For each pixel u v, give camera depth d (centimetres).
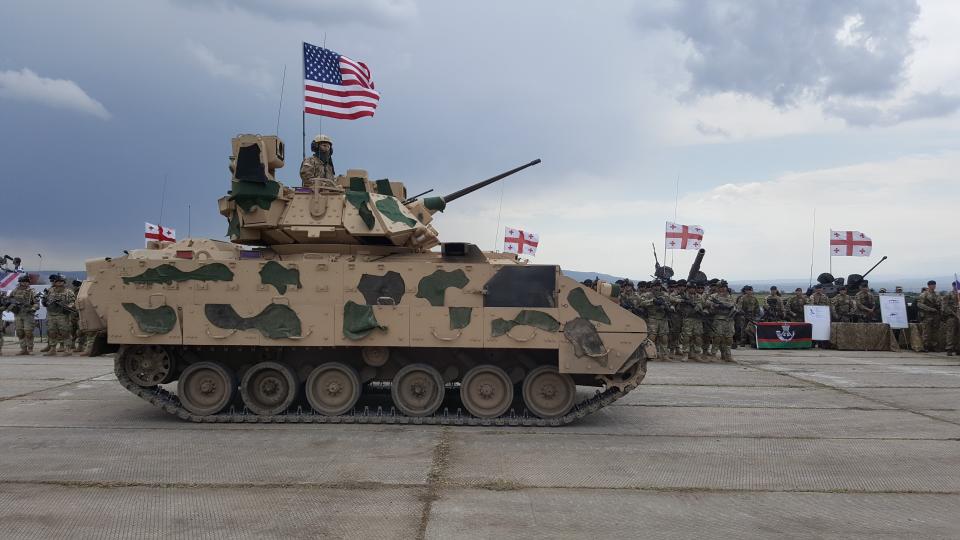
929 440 1040
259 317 1110
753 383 1659
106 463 877
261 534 637
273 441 998
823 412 1272
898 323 2594
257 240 1227
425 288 1116
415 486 786
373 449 955
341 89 1555
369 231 1161
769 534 646
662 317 2198
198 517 682
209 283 1112
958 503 743
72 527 654
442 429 1090
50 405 1288
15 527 652
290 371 1145
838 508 723
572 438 1038
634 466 880
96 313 1130
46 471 841
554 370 1139
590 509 712
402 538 628
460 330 1107
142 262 1114
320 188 1203
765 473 854
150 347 1145
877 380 1722
